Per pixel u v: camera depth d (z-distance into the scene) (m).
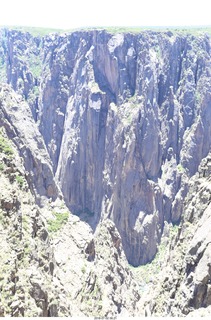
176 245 67.56
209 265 49.31
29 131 106.81
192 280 51.16
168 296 57.97
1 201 46.62
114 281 83.25
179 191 176.62
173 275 60.09
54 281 52.84
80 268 76.19
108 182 183.25
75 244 85.31
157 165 181.75
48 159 109.62
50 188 103.00
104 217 179.25
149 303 68.56
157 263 148.62
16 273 40.19
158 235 167.62
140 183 173.75
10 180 54.34
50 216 94.50
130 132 176.88
